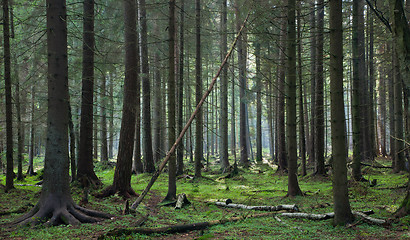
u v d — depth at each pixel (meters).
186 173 20.20
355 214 7.16
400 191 10.55
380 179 14.23
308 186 14.41
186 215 8.76
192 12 17.64
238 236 6.13
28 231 6.31
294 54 11.02
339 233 6.13
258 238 5.91
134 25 11.97
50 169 7.34
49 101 7.50
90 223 7.12
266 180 18.25
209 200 11.21
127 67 11.79
